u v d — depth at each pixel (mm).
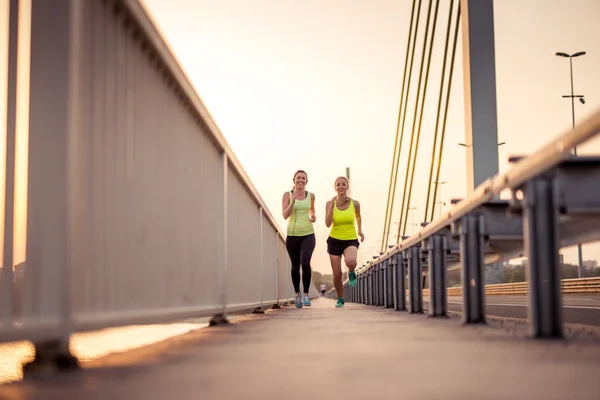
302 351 2375
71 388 1549
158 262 2920
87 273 2066
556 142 2369
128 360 2145
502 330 3340
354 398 1349
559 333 2770
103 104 2246
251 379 1655
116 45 2395
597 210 2695
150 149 2822
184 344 2770
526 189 2785
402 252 7070
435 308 5141
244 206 5957
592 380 1590
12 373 2168
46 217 1914
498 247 4488
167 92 3135
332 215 9656
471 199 3578
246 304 5742
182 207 3426
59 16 1967
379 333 3271
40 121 1944
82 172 2027
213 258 4387
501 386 1496
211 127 4145
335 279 9781
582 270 28297
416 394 1392
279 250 10055
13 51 2080
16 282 2006
